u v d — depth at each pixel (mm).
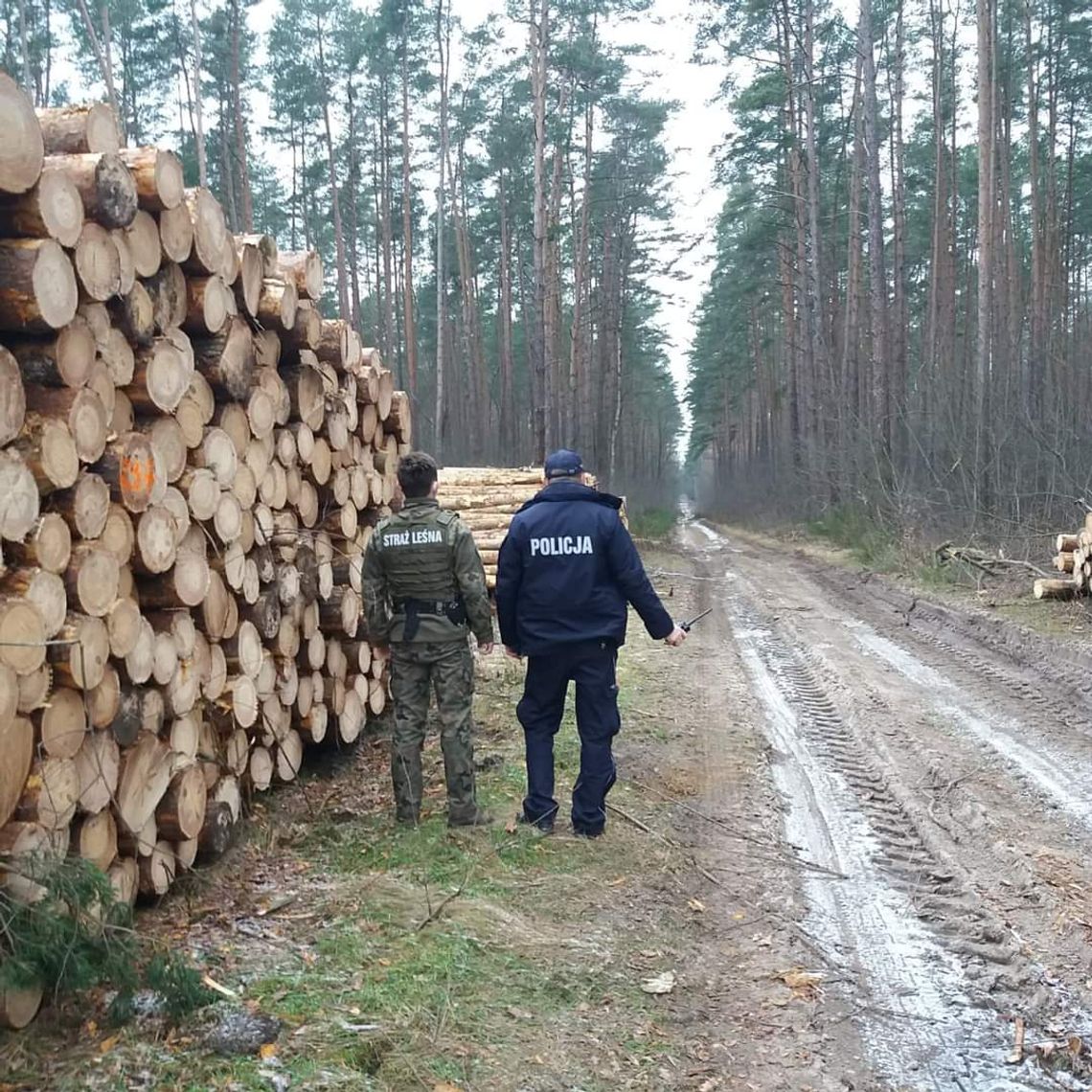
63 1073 2904
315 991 3420
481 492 13008
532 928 4090
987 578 15039
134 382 3875
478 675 8703
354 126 40500
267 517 5121
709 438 81562
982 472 17734
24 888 3066
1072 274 34938
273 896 4289
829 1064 3334
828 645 11539
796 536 29406
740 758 6895
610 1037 3383
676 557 24188
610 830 5254
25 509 3113
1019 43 31281
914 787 6320
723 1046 3416
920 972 3988
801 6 29875
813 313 30906
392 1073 3027
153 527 3891
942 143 29906
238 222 30984
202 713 4449
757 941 4207
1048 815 5777
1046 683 9219
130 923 3449
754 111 32688
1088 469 16219
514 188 40844
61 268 3283
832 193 38406
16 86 3084
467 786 5105
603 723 5121
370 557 5074
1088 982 3863
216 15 31516
